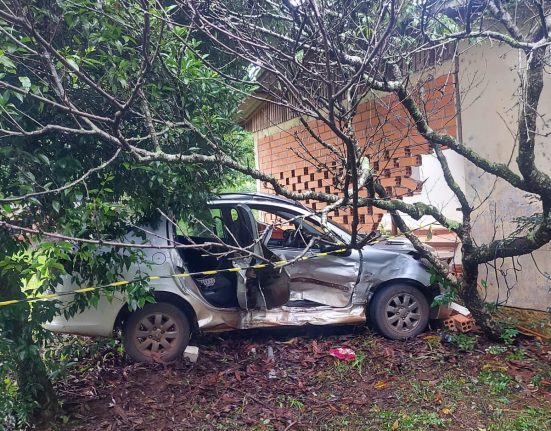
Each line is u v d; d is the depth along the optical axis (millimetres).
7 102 3174
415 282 5414
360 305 5395
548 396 4027
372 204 4324
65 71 3102
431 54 6254
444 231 6500
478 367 4582
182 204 4516
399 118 5273
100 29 3434
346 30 3945
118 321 4895
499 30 5516
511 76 5637
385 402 4094
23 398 3682
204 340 5461
